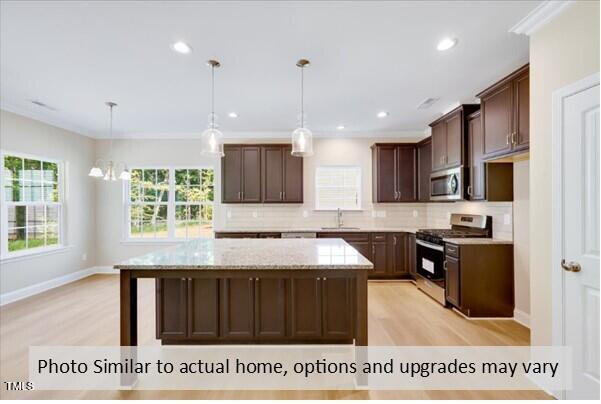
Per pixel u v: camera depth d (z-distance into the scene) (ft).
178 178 18.42
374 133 18.02
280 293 8.35
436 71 9.82
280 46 8.21
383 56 8.80
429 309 11.75
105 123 15.98
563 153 6.30
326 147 18.15
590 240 5.79
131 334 6.91
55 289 14.64
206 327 8.37
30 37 7.71
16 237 13.53
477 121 11.05
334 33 7.60
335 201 18.15
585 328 5.88
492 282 10.87
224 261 6.97
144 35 7.64
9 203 13.17
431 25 7.27
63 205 15.98
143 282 15.56
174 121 15.66
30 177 14.28
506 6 6.57
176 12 6.72
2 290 12.55
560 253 6.37
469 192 11.55
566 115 6.24
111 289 14.61
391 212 18.02
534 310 7.13
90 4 6.42
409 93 11.76
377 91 11.57
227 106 13.25
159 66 9.36
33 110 13.70
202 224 18.39
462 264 10.86
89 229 17.63
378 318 10.84
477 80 10.57
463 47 8.31
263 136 18.01
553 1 6.26
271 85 10.89
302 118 9.85
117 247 18.10
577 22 5.98
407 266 16.07
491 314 10.82
